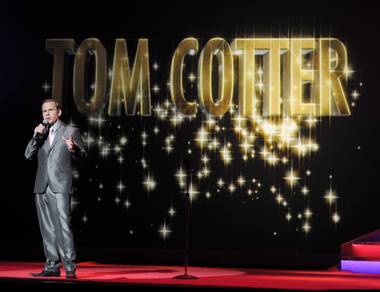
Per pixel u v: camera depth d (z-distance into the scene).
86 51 7.94
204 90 7.70
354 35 7.61
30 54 8.06
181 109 7.77
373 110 7.54
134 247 7.80
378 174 7.50
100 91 7.89
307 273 6.05
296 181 7.61
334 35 7.64
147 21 7.91
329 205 7.56
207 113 7.73
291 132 7.64
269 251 7.61
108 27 7.96
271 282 5.04
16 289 4.76
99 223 7.85
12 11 8.10
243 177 7.68
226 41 7.75
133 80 7.85
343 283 5.08
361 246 6.66
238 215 7.67
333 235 7.54
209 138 7.73
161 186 7.80
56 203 5.08
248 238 7.65
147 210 7.80
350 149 7.55
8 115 8.05
